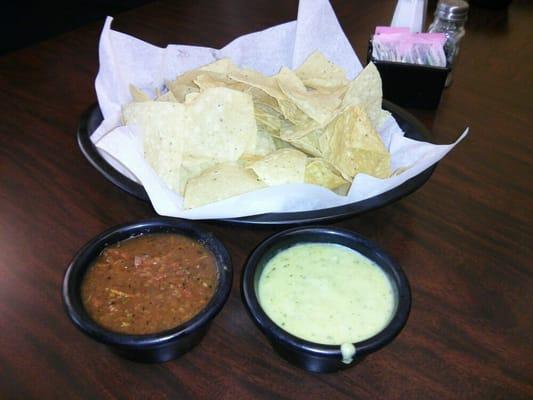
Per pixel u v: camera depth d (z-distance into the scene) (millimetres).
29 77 1167
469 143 1000
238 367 588
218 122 840
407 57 1078
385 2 1591
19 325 629
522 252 753
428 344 615
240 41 1067
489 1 1617
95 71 1202
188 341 569
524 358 606
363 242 644
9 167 892
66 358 593
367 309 590
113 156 690
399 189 744
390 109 965
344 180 798
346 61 1057
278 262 642
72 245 744
